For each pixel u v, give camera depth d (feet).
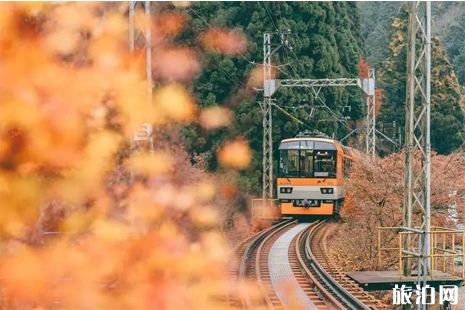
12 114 23.34
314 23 362.33
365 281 111.65
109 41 25.66
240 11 330.95
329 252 178.81
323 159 247.70
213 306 90.53
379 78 508.53
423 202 112.47
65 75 24.14
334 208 249.34
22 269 24.66
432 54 462.19
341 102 411.95
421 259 112.16
